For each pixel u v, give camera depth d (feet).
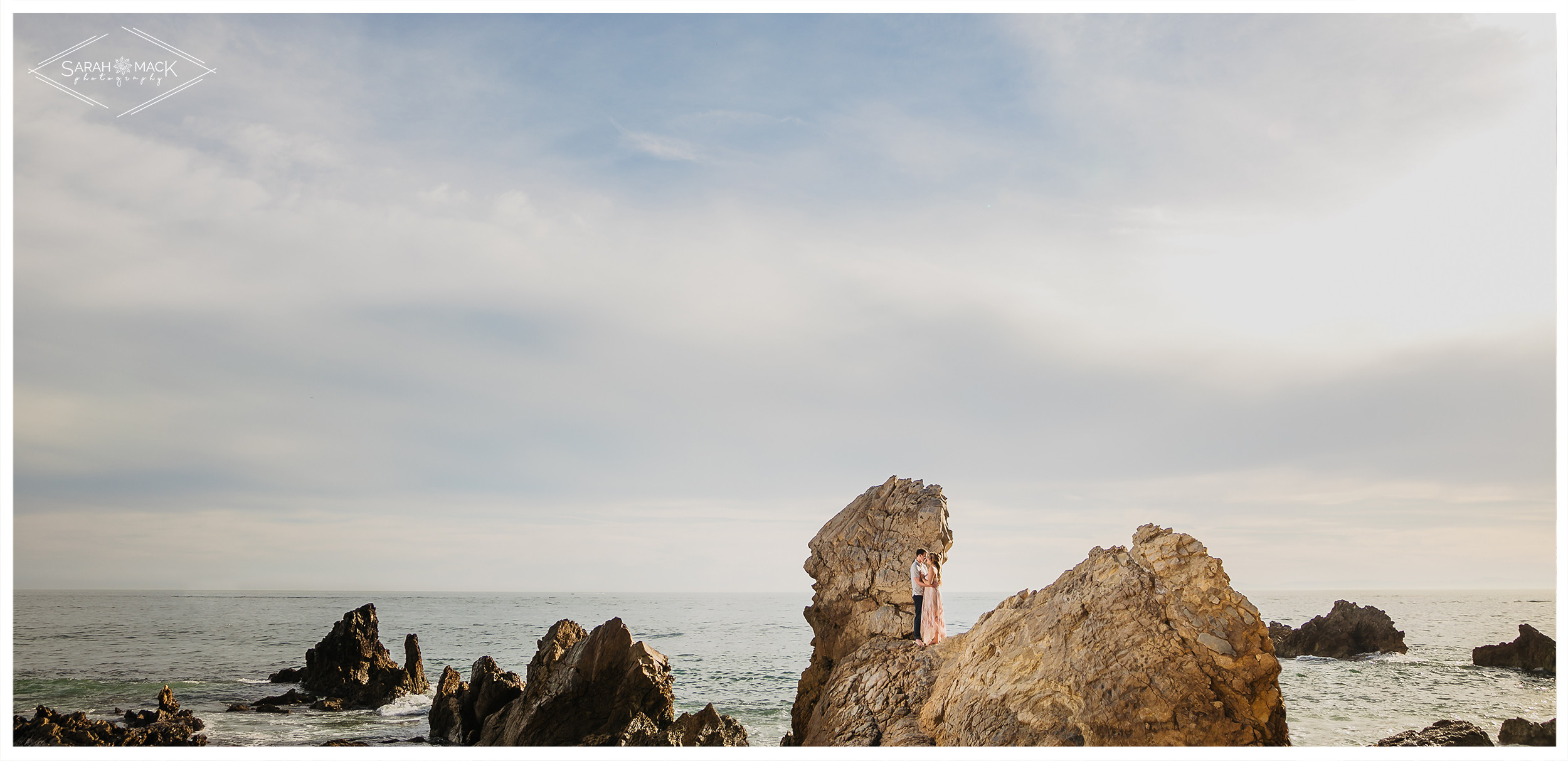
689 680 175.52
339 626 140.56
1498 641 235.20
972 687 42.47
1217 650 36.47
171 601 561.84
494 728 90.02
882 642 53.01
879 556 57.31
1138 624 38.11
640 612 517.55
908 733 44.14
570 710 77.66
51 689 158.51
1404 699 139.23
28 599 530.27
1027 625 42.45
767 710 139.13
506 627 364.79
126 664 204.13
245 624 347.56
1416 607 462.19
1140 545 42.37
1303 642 197.06
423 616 449.06
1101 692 36.88
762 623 393.09
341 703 130.31
